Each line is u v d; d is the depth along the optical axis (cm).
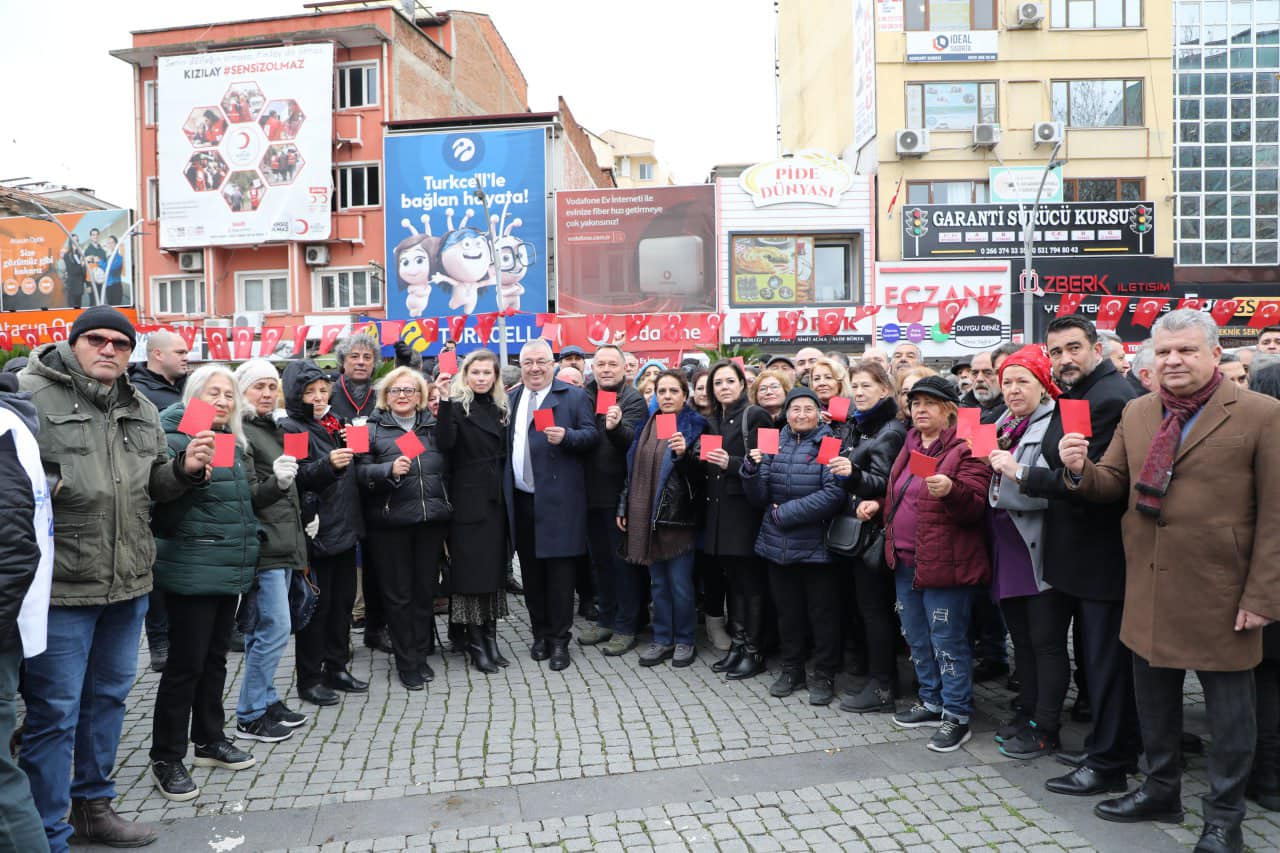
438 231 2414
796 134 3384
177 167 2573
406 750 458
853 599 572
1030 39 2389
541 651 629
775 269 2347
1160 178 2372
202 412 375
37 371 337
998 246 2297
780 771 422
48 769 331
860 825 364
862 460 510
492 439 600
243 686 476
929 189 2384
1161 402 355
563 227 2361
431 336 1249
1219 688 329
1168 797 357
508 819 377
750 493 549
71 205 3541
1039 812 372
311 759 448
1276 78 2712
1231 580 325
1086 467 363
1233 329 2470
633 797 396
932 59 2384
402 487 563
